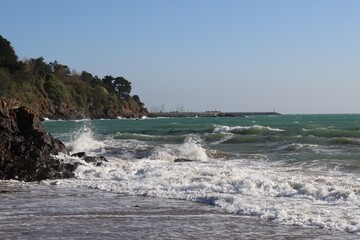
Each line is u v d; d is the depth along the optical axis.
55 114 172.00
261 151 34.84
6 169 24.16
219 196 17.42
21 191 20.34
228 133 51.12
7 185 22.19
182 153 32.69
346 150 32.94
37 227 13.54
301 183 18.50
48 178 24.00
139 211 15.78
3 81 146.38
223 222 14.02
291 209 14.95
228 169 24.06
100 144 40.69
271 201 16.41
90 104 199.50
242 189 18.50
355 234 12.32
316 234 12.44
